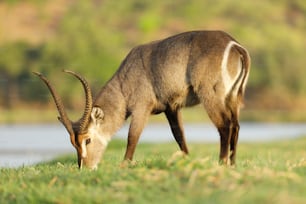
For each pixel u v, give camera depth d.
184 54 37.81
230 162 36.50
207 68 37.00
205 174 28.34
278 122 190.62
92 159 38.66
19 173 33.75
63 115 38.12
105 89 40.41
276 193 25.55
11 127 152.88
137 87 39.47
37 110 198.62
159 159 31.88
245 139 101.88
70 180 30.16
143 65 39.34
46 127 153.00
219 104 36.78
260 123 188.00
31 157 72.94
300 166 31.73
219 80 36.78
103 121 39.41
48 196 28.31
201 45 37.44
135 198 26.92
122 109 39.91
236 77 36.94
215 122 36.81
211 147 66.81
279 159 46.78
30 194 28.81
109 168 30.97
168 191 27.19
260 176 28.12
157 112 39.69
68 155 59.62
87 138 38.38
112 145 67.69
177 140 39.94
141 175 29.28
